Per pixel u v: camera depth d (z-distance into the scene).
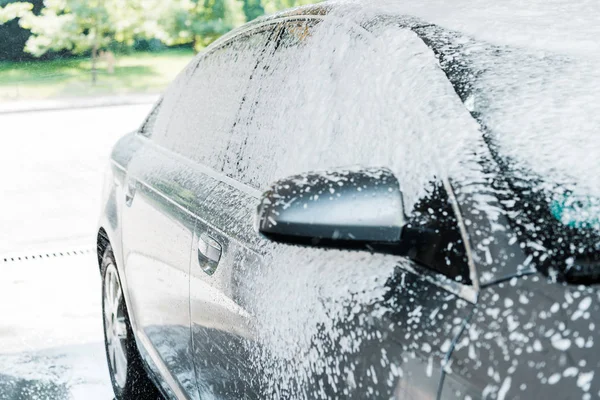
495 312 1.22
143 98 20.31
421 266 1.41
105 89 21.64
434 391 1.24
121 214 3.26
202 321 2.27
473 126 1.51
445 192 1.43
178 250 2.49
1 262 6.43
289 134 2.04
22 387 3.95
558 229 1.30
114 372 3.60
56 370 4.15
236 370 2.02
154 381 3.00
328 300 1.57
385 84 1.73
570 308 1.16
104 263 3.67
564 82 1.60
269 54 2.39
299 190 1.43
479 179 1.41
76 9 23.25
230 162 2.38
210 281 2.19
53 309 5.18
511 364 1.14
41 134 14.34
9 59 23.03
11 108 18.75
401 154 1.57
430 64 1.68
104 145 12.88
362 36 1.92
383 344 1.37
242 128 2.37
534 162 1.43
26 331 4.77
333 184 1.42
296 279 1.72
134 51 23.97
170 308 2.58
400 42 1.78
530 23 1.83
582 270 1.22
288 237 1.41
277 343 1.75
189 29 24.23
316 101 1.97
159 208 2.75
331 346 1.52
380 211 1.40
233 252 2.07
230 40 2.83
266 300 1.83
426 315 1.32
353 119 1.78
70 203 8.77
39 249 6.83
